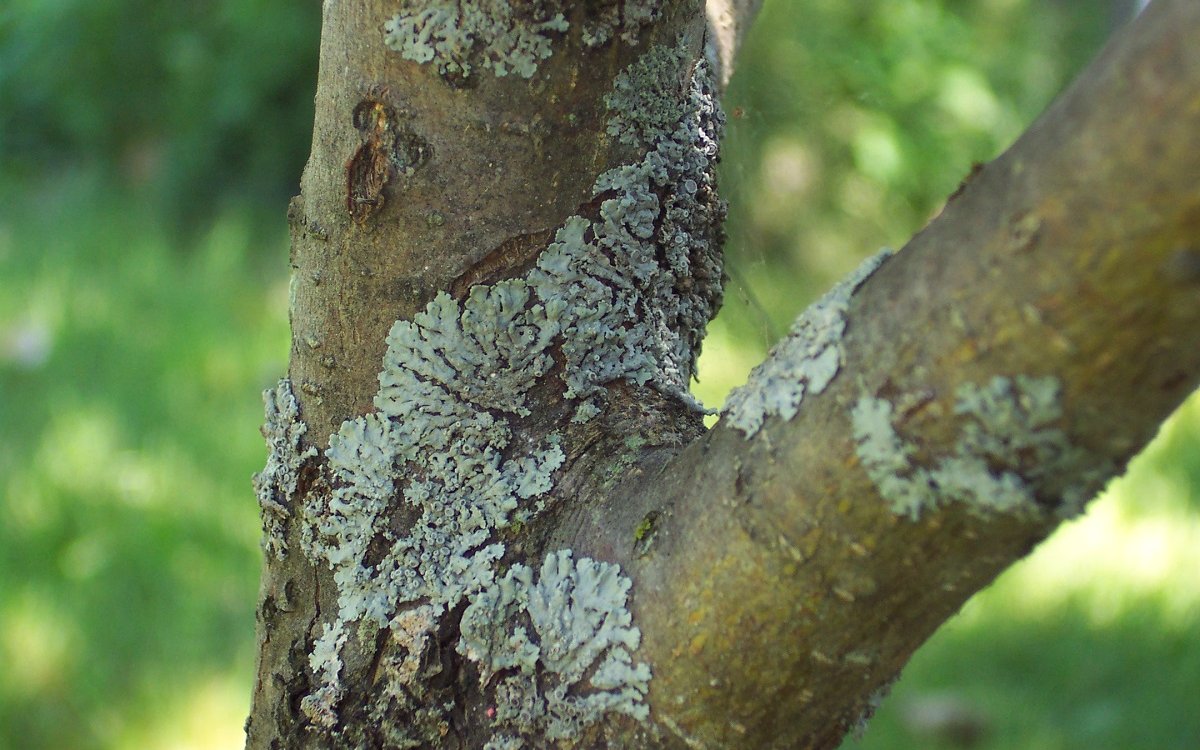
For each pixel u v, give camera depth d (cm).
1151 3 102
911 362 106
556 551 114
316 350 116
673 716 112
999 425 104
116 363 272
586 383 116
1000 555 107
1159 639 221
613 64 114
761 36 254
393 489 116
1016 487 105
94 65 379
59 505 219
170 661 196
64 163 393
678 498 112
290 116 377
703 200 119
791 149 302
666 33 115
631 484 114
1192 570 240
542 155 114
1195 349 103
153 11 378
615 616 112
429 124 114
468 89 113
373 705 116
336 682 116
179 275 324
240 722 188
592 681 112
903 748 196
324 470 117
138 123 391
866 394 106
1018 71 395
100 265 322
